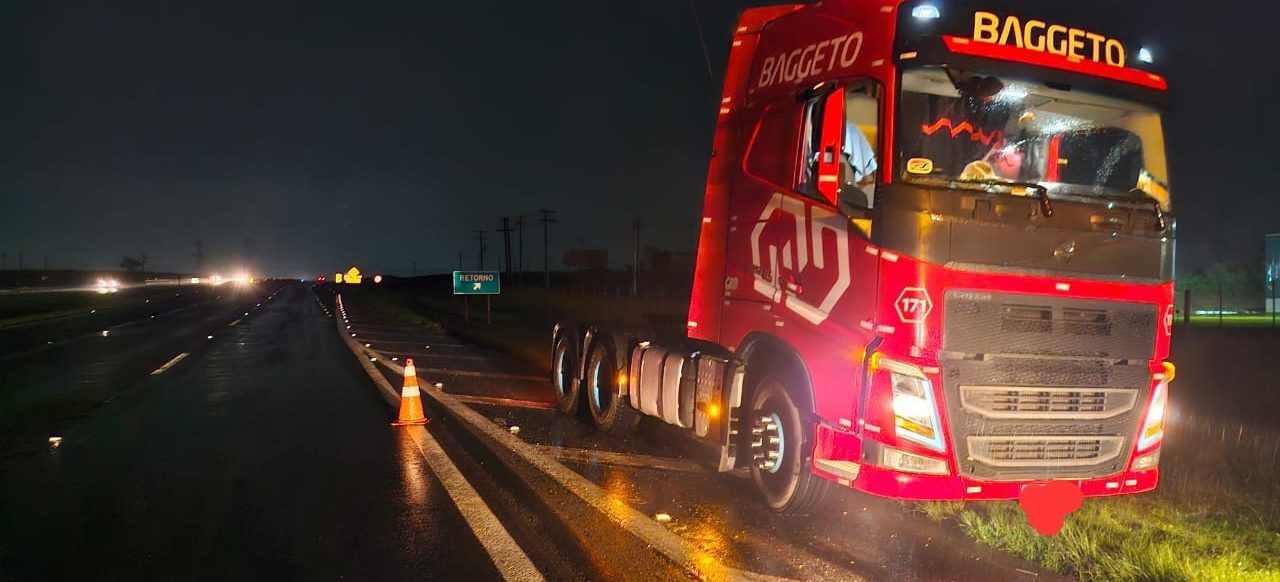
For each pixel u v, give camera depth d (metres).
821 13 6.21
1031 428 5.41
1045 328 5.41
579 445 9.11
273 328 29.88
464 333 26.47
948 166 5.39
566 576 5.18
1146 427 5.74
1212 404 10.33
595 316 10.80
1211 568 4.85
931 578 5.03
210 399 12.56
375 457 8.52
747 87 7.10
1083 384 5.50
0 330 28.47
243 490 7.21
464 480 7.54
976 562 5.30
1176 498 6.48
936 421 5.20
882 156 5.36
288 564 5.41
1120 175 5.85
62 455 8.64
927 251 5.20
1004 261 5.31
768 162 6.66
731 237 7.15
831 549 5.60
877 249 5.35
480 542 5.82
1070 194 5.62
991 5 5.44
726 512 6.50
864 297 5.45
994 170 5.59
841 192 5.67
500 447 8.92
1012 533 5.65
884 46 5.45
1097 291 5.54
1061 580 4.95
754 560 5.39
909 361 5.20
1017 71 5.38
